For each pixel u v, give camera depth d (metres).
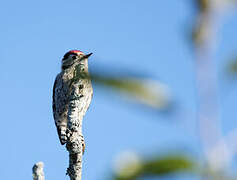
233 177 2.78
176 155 2.81
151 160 2.82
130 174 2.83
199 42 3.11
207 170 2.80
